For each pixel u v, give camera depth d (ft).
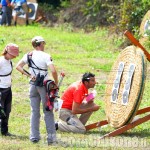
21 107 92.58
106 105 80.28
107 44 164.35
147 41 134.41
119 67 78.43
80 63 134.62
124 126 74.28
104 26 193.47
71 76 119.85
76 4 211.61
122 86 76.84
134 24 157.58
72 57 142.41
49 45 158.51
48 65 69.31
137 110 74.59
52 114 70.28
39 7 208.13
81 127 77.77
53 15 219.20
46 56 69.82
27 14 200.13
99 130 79.51
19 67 70.64
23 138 74.38
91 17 200.75
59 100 69.92
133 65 74.95
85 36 180.65
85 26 199.52
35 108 70.90
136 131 78.28
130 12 157.79
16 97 100.37
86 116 79.30
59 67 128.36
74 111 77.05
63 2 217.97
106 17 192.95
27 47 151.53
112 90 78.89
